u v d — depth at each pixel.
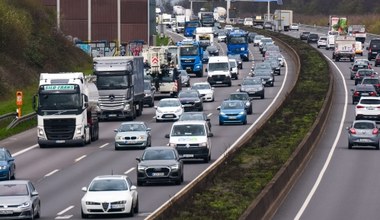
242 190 64.94
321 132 114.44
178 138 89.56
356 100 148.62
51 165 89.69
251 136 100.56
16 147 105.69
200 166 86.75
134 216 59.84
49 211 63.00
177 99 133.62
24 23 181.00
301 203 65.38
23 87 162.00
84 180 78.94
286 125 113.50
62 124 104.75
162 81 162.00
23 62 173.62
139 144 100.62
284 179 71.19
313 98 145.75
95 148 103.38
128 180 62.28
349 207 63.28
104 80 130.75
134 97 133.75
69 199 68.75
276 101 155.00
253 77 172.00
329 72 190.88
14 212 57.62
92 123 109.69
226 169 77.88
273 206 61.91
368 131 100.06
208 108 145.62
